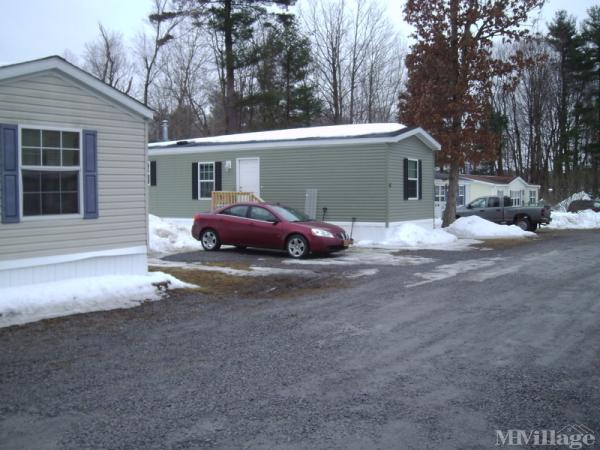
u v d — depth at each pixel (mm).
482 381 5223
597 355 6023
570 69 45219
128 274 9961
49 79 8844
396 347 6363
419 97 23359
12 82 8383
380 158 17906
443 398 4805
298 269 12391
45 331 7031
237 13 33844
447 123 23297
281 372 5496
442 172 37250
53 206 9008
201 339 6727
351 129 19859
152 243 15906
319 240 14086
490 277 11320
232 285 10461
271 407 4605
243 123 39156
